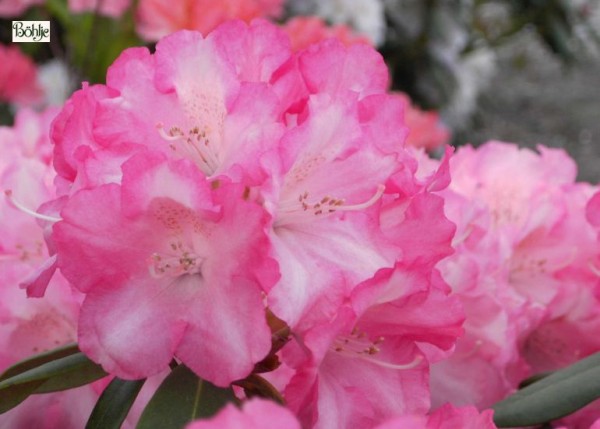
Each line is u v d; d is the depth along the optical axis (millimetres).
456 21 2166
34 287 491
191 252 470
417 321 487
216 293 463
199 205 448
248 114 468
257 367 487
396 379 494
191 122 488
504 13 2936
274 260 451
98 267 465
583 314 661
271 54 495
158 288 469
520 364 641
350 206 481
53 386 519
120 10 1139
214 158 487
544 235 663
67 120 481
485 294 612
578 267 667
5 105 1369
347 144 478
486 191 682
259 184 456
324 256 472
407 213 488
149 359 462
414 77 2141
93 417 510
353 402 484
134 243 466
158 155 450
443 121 2182
